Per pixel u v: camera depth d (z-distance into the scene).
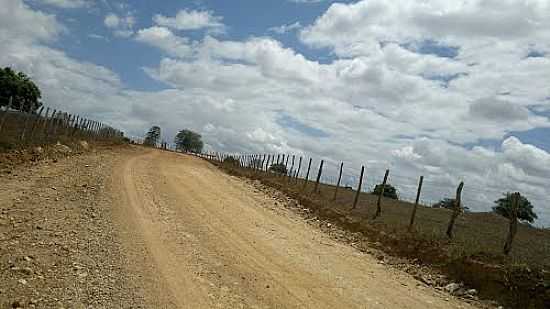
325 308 8.90
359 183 24.62
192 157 63.22
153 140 105.31
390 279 12.37
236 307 8.22
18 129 29.67
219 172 41.19
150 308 7.53
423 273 13.62
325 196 29.09
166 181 25.27
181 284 8.97
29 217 11.88
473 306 11.12
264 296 9.05
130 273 9.09
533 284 11.45
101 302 7.41
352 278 11.62
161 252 11.00
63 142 31.44
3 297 6.85
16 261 8.43
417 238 16.11
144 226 13.40
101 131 56.09
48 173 19.48
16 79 51.50
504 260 13.08
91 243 10.62
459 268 13.27
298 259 12.71
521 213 33.38
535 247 16.56
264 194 28.17
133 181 22.58
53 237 10.48
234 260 11.41
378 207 22.06
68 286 7.80
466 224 22.89
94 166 25.45
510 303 11.35
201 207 18.61
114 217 13.77
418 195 18.62
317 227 19.44
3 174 17.22
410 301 10.45
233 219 17.27
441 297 11.44
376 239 17.27
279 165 45.12
